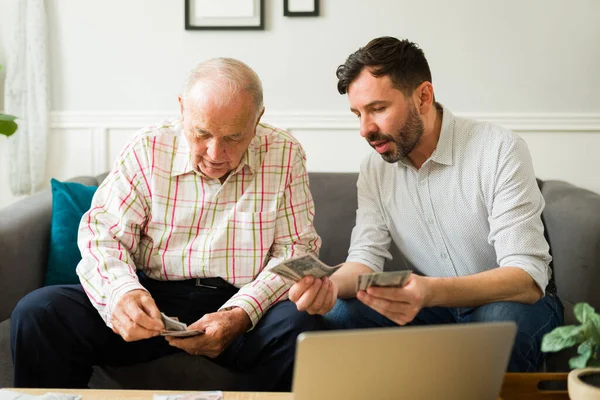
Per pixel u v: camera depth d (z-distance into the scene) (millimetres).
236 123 1780
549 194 2492
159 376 1899
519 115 2816
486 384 1229
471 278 1702
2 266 2014
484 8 2783
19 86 2836
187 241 1943
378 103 1784
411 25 2803
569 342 1188
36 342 1781
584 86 2811
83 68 2875
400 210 1974
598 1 2770
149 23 2846
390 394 1183
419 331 1145
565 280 2275
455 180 1894
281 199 1977
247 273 1939
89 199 2338
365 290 1602
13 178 2885
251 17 2816
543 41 2795
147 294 1728
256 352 1817
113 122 2883
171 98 2875
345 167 2871
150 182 1928
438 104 1956
